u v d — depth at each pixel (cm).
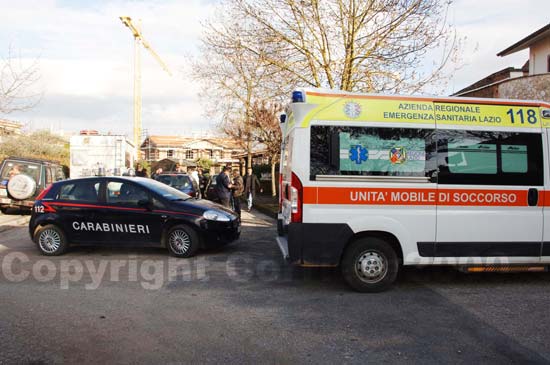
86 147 2034
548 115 601
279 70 1303
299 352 391
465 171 579
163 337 422
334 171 561
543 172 593
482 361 376
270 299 547
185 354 384
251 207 1888
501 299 552
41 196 823
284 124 705
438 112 581
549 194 592
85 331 434
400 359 379
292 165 561
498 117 591
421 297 560
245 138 2367
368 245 571
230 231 833
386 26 1206
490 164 583
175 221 788
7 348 391
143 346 400
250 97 1902
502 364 370
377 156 567
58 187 825
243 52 1335
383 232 579
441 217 574
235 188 1331
